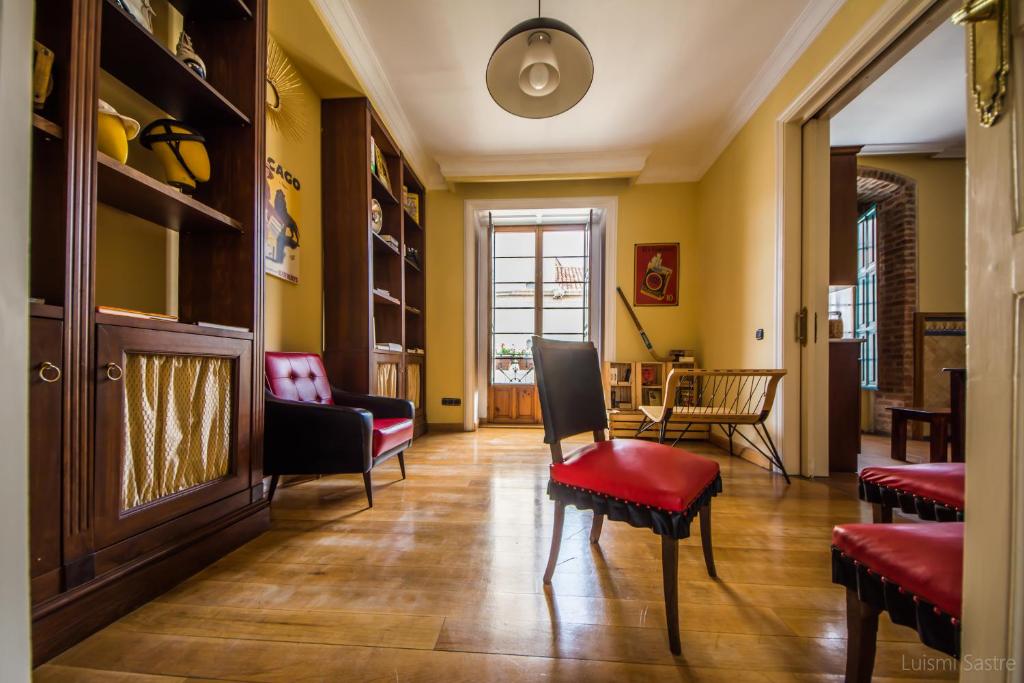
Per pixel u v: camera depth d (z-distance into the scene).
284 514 1.84
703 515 1.31
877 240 4.40
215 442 1.43
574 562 1.41
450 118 3.31
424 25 2.34
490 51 2.55
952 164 4.02
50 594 0.92
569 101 1.91
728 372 2.33
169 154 1.39
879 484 1.31
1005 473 0.47
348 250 2.72
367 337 2.71
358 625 1.06
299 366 2.19
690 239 4.14
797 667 0.92
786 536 1.63
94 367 1.01
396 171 3.44
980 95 0.50
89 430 1.00
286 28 2.13
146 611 1.10
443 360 4.32
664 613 1.12
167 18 1.58
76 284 0.97
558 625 1.06
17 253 0.45
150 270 1.51
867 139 3.66
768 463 2.70
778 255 2.60
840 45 2.06
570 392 1.40
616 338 4.19
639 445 1.38
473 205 4.31
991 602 0.48
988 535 0.49
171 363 1.25
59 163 0.95
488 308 4.75
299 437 1.86
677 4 2.17
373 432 2.01
